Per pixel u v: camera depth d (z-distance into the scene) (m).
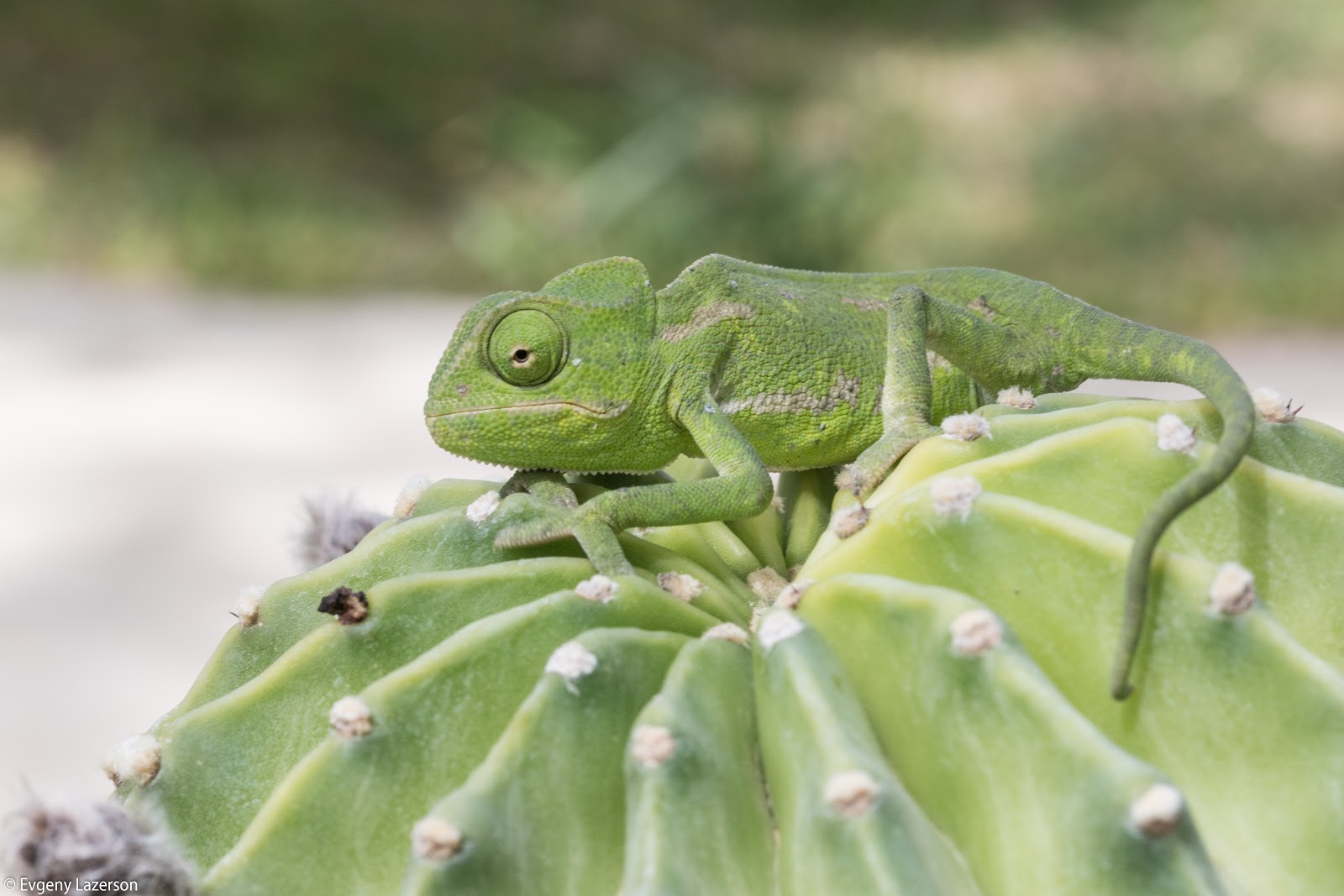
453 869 0.33
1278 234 1.54
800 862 0.33
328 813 0.35
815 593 0.35
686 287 0.38
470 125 1.78
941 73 2.02
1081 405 0.37
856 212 1.61
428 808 0.35
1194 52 2.09
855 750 0.33
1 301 1.40
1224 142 1.79
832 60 2.05
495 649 0.35
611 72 1.94
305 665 0.36
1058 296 0.39
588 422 0.37
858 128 1.80
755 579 0.37
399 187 1.68
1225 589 0.34
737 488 0.37
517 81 1.89
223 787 0.36
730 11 2.20
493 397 0.37
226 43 1.89
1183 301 1.42
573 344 0.37
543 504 0.37
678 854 0.33
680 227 1.57
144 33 1.89
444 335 1.34
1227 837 0.34
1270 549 0.35
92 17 1.91
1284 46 2.07
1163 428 0.35
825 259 1.57
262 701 0.36
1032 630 0.34
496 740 0.35
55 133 1.71
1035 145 1.77
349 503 0.42
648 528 0.37
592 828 0.34
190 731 0.36
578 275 0.38
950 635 0.34
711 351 0.38
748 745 0.34
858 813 0.33
